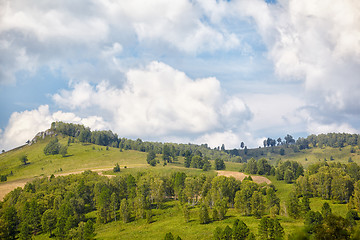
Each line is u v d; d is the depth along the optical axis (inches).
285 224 3668.8
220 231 3063.5
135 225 4542.3
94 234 4264.3
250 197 4628.4
